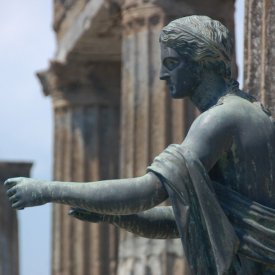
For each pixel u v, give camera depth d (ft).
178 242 113.60
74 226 145.89
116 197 43.11
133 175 117.70
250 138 43.93
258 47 56.29
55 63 149.69
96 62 148.87
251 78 56.39
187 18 45.34
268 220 43.50
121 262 116.26
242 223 43.42
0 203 167.32
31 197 43.73
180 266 113.09
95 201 43.19
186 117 115.44
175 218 43.21
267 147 44.14
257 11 56.39
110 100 149.59
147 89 117.60
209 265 43.42
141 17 118.32
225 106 44.14
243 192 44.04
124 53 120.78
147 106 117.19
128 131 119.03
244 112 44.11
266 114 44.65
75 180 150.10
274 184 44.32
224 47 45.06
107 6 129.49
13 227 169.58
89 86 149.59
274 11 55.47
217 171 44.21
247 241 43.29
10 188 44.01
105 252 144.77
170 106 116.06
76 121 150.51
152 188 43.11
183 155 43.14
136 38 118.93
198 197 42.98
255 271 43.96
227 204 43.65
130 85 119.24
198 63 45.06
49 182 43.86
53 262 148.15
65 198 43.50
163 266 113.29
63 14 149.79
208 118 43.75
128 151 118.62
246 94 45.44
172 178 42.91
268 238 43.34
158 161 43.29
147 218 46.37
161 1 116.88
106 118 150.10
